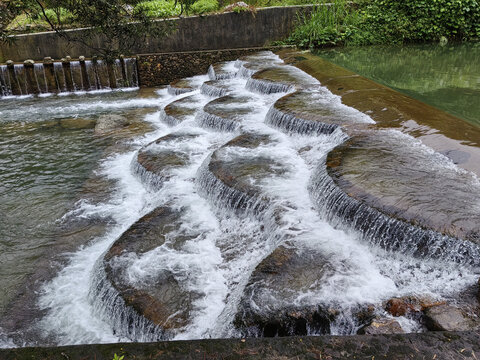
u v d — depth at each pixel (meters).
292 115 7.43
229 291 4.41
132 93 13.85
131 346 2.47
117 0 6.89
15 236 5.98
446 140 5.88
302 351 2.43
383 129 6.51
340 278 4.02
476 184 4.79
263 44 15.56
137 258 4.86
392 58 13.61
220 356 2.40
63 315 4.52
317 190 5.24
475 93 9.27
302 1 16.80
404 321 3.43
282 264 4.24
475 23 16.67
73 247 5.69
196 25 14.64
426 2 16.19
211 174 6.07
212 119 8.62
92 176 7.67
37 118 11.24
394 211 4.32
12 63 13.41
